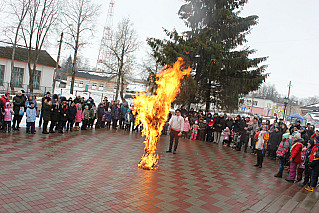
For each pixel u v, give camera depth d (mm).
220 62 16469
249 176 7422
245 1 18531
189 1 19219
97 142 10266
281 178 7699
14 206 3707
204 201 4848
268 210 4613
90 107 14102
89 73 54656
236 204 4848
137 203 4402
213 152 11375
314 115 36219
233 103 18781
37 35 25484
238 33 18531
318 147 6273
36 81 31438
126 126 15664
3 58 28297
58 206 3904
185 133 16031
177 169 7289
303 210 4617
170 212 4156
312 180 6332
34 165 5988
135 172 6438
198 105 20359
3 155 6555
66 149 8219
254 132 13086
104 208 4043
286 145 7727
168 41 17484
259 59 17578
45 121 10766
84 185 5027
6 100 10312
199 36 17328
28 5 24000
